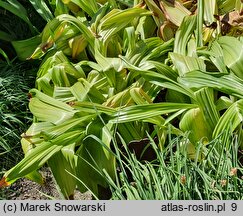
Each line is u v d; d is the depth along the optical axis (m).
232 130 3.18
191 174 2.90
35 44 4.10
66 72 3.74
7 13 4.46
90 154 3.26
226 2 4.03
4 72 4.00
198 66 3.52
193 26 3.73
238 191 2.88
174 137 3.41
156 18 3.86
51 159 3.28
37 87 3.82
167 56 3.80
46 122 3.39
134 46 3.77
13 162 3.59
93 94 3.57
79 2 4.04
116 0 4.10
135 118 3.34
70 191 3.24
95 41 3.82
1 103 3.73
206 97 3.38
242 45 3.50
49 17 4.16
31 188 3.51
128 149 3.25
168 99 3.62
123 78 3.65
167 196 2.82
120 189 2.91
